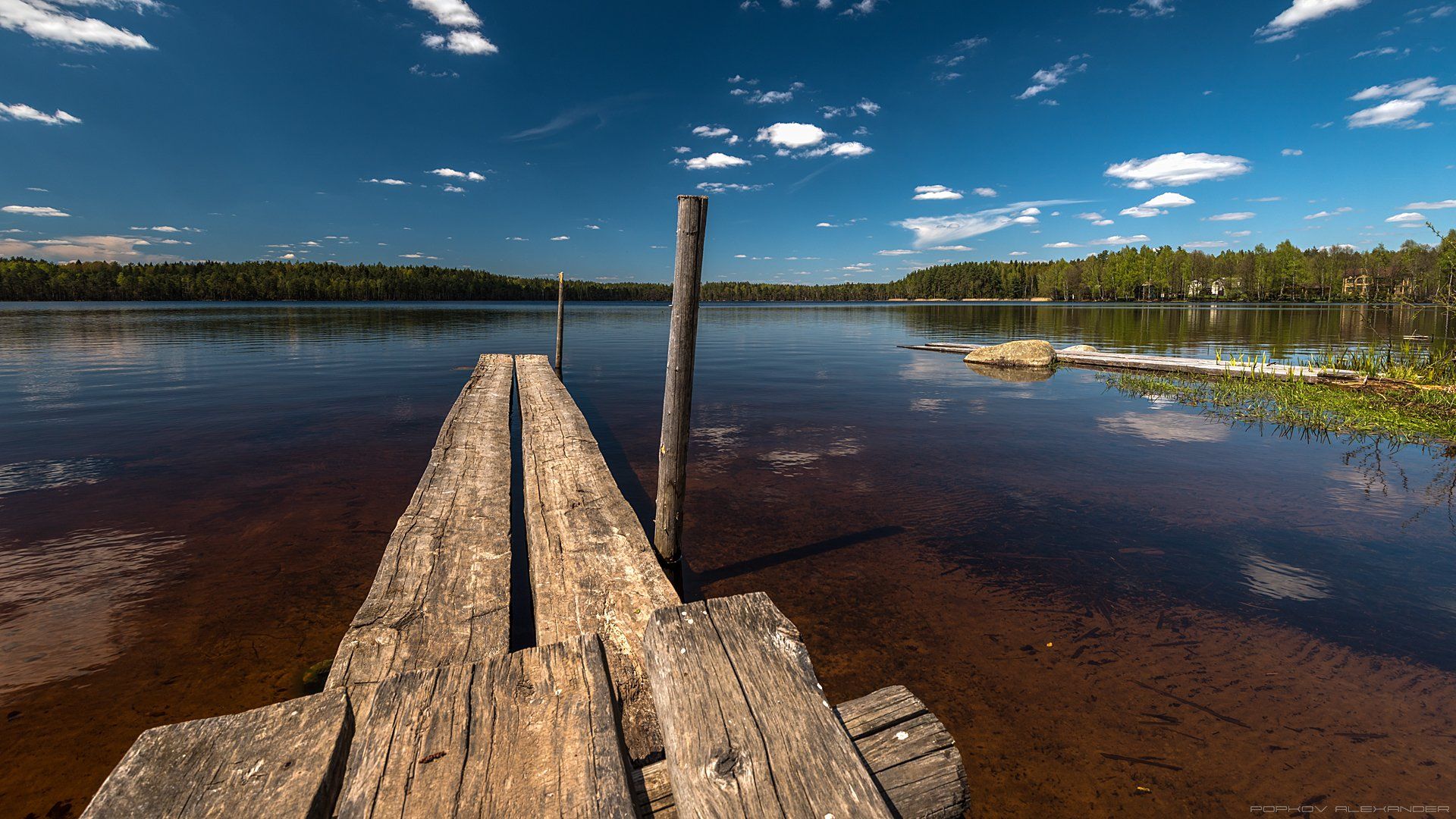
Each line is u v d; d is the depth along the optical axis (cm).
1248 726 243
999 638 310
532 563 372
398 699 173
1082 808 207
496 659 195
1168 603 344
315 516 479
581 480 491
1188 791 213
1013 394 1082
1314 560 398
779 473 611
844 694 265
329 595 353
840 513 498
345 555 408
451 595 297
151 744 146
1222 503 509
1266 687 267
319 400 992
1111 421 850
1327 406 888
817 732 153
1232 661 288
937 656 295
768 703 161
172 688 264
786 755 146
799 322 3972
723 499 535
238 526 457
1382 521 463
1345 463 626
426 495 451
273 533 445
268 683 269
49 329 2538
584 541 364
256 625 318
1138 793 212
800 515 494
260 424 811
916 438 756
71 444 691
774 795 135
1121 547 423
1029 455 670
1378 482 562
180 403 952
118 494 525
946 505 512
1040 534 448
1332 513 481
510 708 172
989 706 257
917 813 154
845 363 1596
